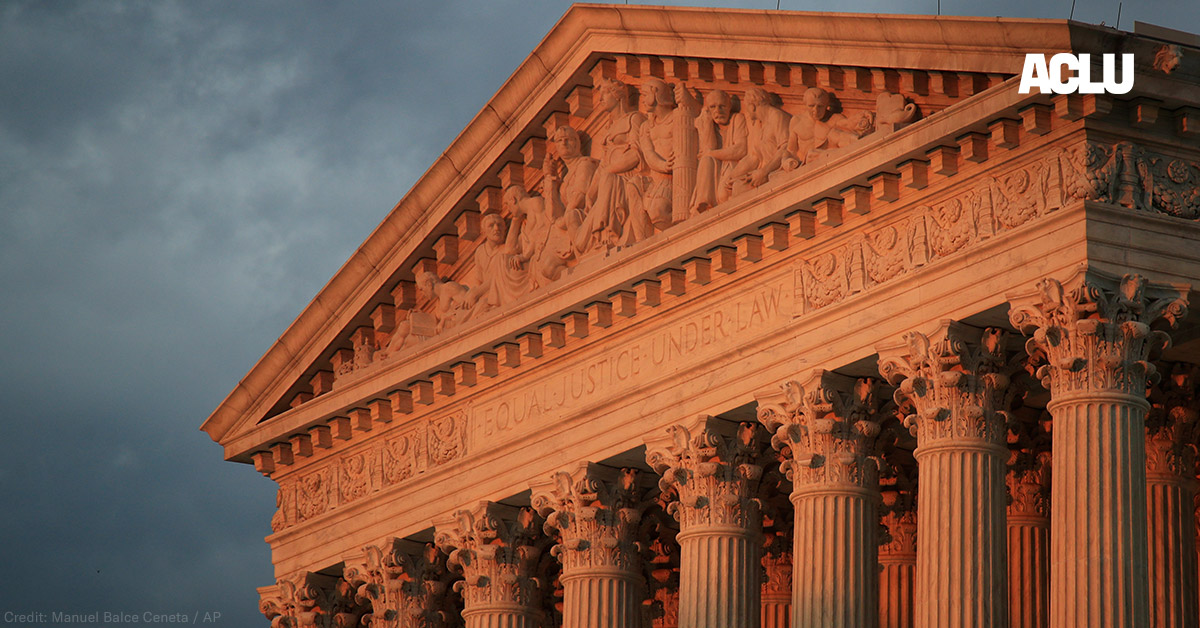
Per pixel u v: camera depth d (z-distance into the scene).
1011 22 64.88
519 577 88.75
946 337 67.62
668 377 79.25
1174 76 63.47
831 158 71.81
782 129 75.12
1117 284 63.62
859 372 72.62
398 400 94.12
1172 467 71.94
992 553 67.00
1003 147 66.44
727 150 77.62
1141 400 63.56
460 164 88.88
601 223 82.56
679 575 88.31
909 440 79.56
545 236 86.25
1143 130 64.62
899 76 70.44
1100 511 62.16
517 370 87.94
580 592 82.94
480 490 89.31
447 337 89.38
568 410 84.88
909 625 82.69
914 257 69.56
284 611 102.50
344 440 99.19
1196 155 65.50
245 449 103.88
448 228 91.69
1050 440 78.62
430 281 92.69
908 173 69.00
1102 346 63.38
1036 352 66.31
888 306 70.44
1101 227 63.78
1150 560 71.31
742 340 76.50
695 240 76.50
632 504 83.94
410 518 93.81
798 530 73.12
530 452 86.50
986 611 66.38
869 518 72.88
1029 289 65.19
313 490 101.75
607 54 81.81
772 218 73.75
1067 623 62.09
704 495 77.88
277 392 101.25
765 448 79.19
